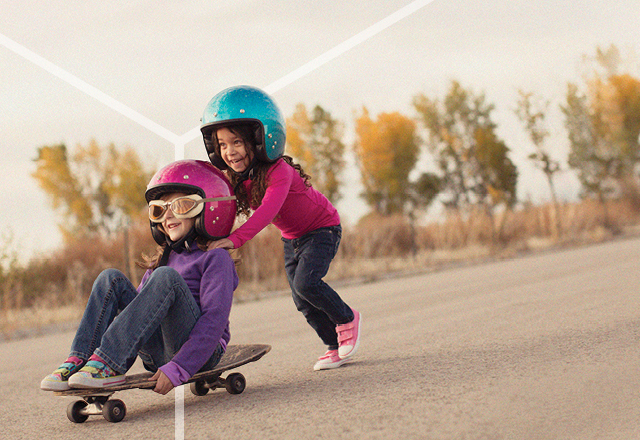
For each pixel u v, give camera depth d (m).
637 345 3.12
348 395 2.67
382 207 20.58
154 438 2.29
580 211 16.80
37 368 4.91
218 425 2.39
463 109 18.73
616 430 1.98
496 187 16.77
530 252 13.62
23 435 2.62
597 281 6.21
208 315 2.71
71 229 20.52
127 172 20.83
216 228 2.90
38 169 20.55
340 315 3.38
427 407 2.34
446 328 4.39
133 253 10.31
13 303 9.63
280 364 3.80
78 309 9.29
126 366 2.51
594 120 18.30
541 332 3.74
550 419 2.12
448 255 13.43
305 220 3.39
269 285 10.66
